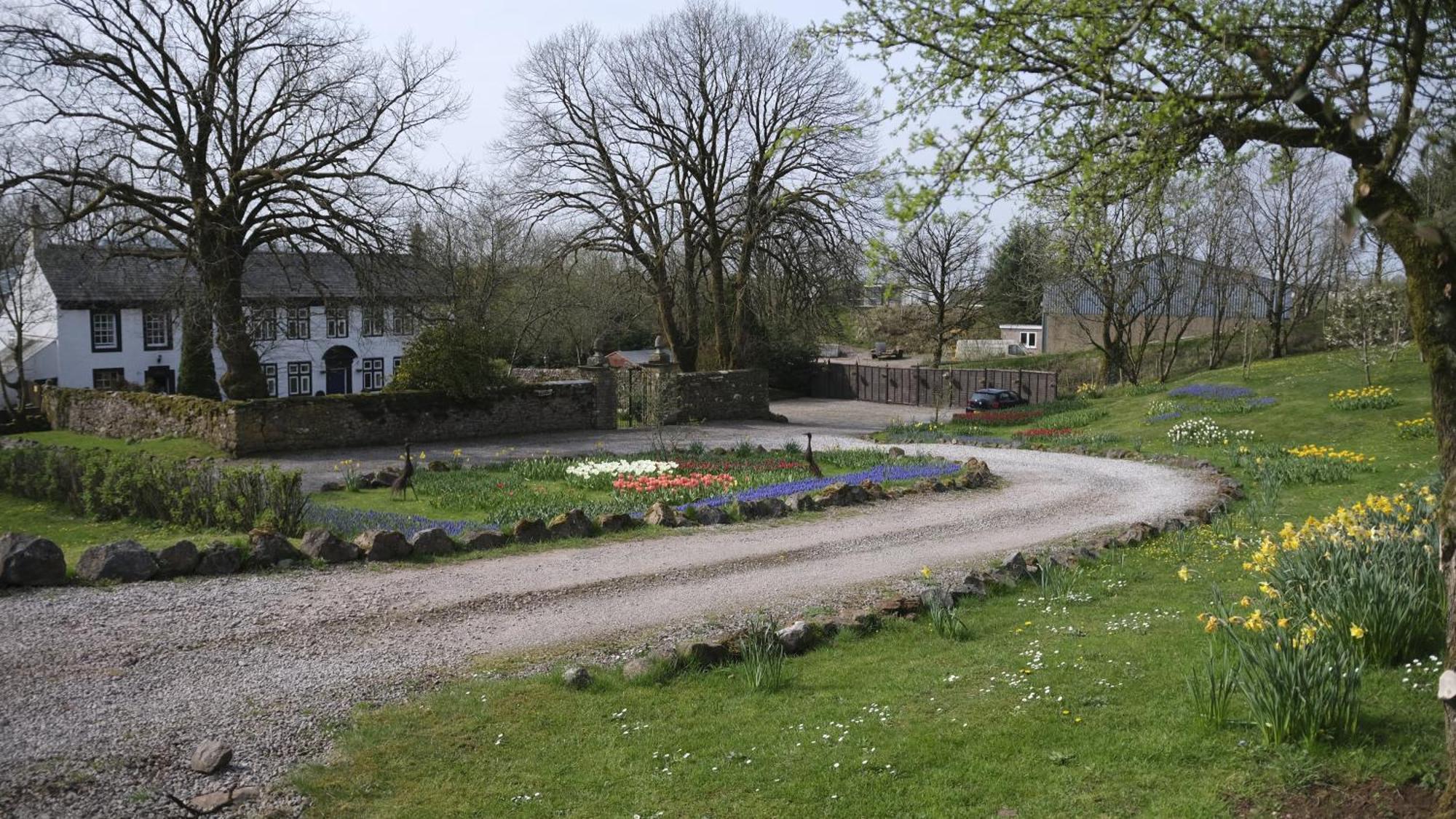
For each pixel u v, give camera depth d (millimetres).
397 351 53844
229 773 5992
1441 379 5559
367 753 6312
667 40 38312
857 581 11570
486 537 12922
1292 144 6812
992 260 53531
